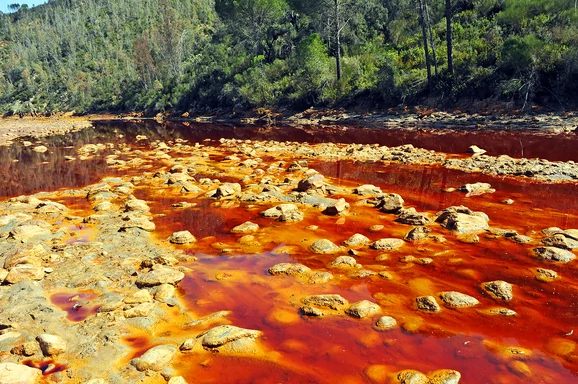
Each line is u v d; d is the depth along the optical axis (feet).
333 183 38.83
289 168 44.86
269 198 33.12
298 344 14.42
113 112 243.81
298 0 140.46
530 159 44.39
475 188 34.30
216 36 237.04
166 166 51.62
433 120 85.56
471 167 42.91
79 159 59.62
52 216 29.73
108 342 14.58
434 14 131.95
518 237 23.08
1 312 16.52
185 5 388.57
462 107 87.86
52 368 13.32
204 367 13.32
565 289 17.69
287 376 12.89
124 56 358.84
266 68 147.54
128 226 26.45
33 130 120.57
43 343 13.94
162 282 18.58
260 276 19.71
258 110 137.59
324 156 53.83
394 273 19.54
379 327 15.21
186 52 265.13
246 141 74.18
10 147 78.07
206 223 27.99
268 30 163.63
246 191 35.70
